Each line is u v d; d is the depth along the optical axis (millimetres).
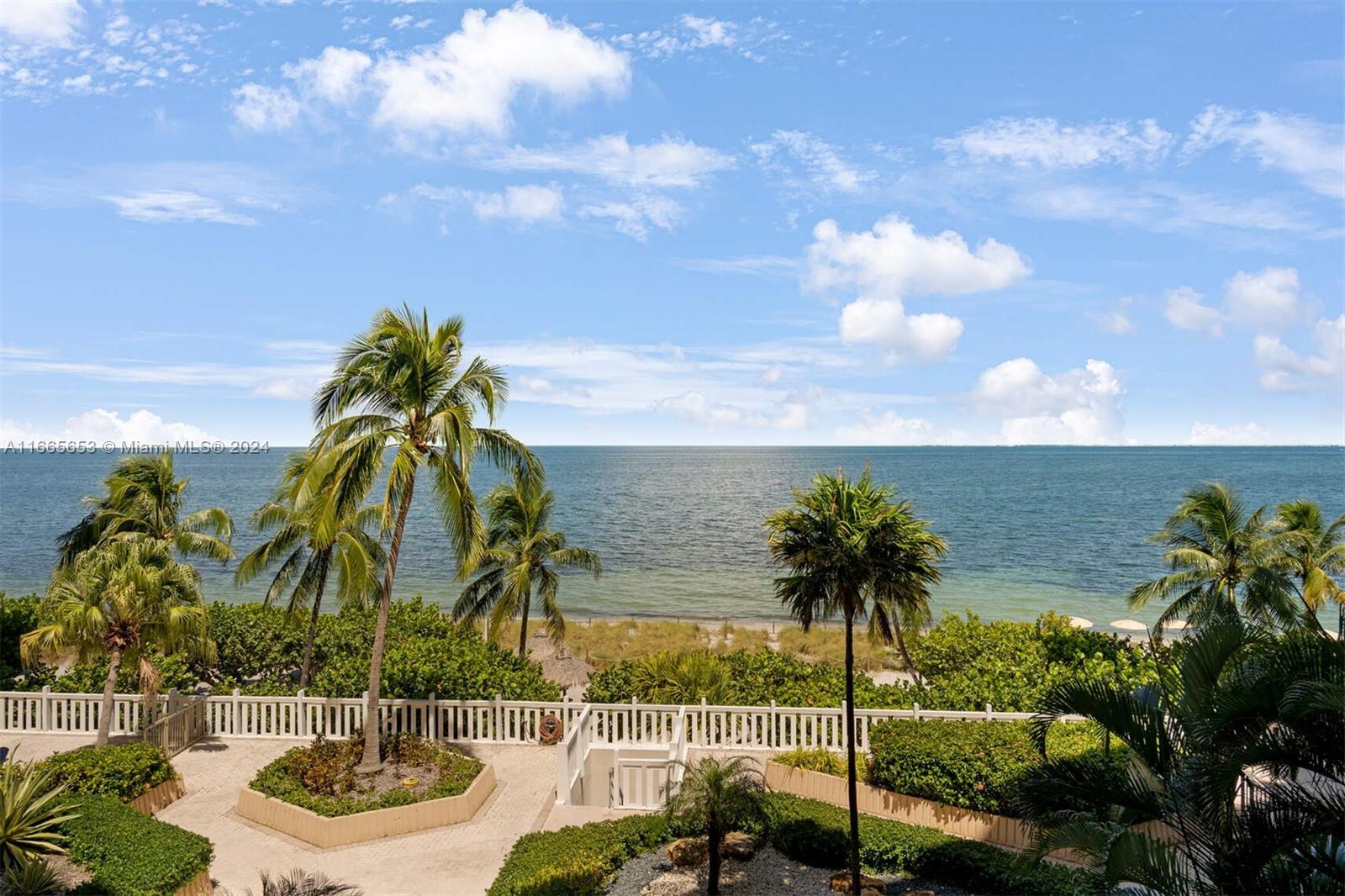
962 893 13141
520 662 25453
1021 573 70500
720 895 13016
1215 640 9016
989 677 21891
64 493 152625
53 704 20969
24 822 13422
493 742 20516
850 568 13000
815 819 14773
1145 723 9430
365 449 17234
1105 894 10914
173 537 25922
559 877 12547
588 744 19219
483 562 32531
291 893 11477
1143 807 9281
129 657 19125
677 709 19719
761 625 52688
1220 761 8602
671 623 51938
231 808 16625
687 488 164250
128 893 11789
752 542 91375
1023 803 10109
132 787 15828
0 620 26031
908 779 15656
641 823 14945
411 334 17531
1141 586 29984
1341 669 8047
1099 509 120625
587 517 114562
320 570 25938
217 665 27250
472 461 17047
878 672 37125
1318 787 8680
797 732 20078
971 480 182125
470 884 13555
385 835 15344
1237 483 156000
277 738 20625
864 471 13930
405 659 22500
